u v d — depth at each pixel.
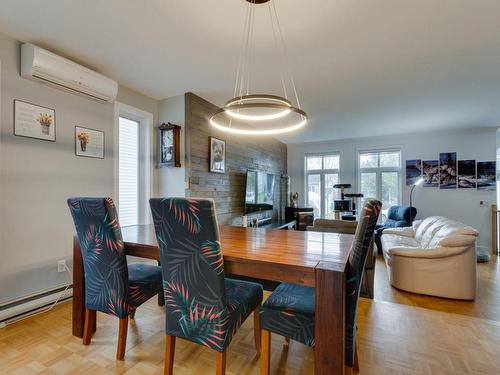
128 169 3.36
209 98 3.63
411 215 5.05
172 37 2.21
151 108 3.54
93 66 2.72
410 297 2.99
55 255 2.50
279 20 1.98
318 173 6.69
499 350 1.83
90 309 1.82
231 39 2.24
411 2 1.79
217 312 1.34
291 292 1.60
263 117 2.19
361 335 2.03
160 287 1.94
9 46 2.19
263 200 5.16
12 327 2.08
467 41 2.27
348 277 1.34
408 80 3.06
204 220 1.25
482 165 5.21
